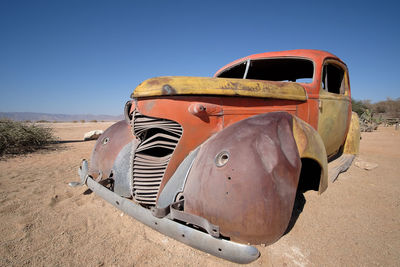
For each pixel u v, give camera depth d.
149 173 2.14
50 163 5.13
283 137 1.81
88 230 2.18
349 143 4.44
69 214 2.50
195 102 2.09
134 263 1.71
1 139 6.24
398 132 12.47
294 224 2.14
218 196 1.58
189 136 2.05
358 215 2.32
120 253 1.82
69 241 1.99
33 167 4.74
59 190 3.25
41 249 1.89
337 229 2.07
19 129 6.84
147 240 2.00
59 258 1.77
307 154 1.95
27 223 2.30
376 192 2.91
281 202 1.56
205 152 1.88
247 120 1.98
